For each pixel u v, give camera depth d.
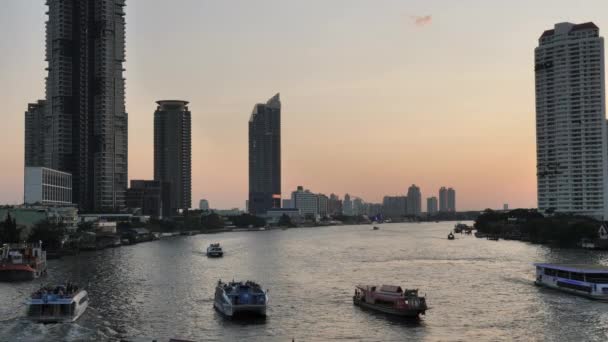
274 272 194.75
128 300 134.75
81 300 117.12
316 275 185.38
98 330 103.88
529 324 109.75
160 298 137.75
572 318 114.62
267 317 116.25
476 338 99.50
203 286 158.75
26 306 117.50
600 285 135.25
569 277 145.50
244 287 121.38
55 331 102.31
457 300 135.38
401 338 99.81
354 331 104.88
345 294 144.88
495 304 130.00
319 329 106.38
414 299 116.12
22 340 95.75
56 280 170.88
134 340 96.44
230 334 102.31
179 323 110.44
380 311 121.31
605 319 113.62
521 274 183.38
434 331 104.75
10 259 175.75
